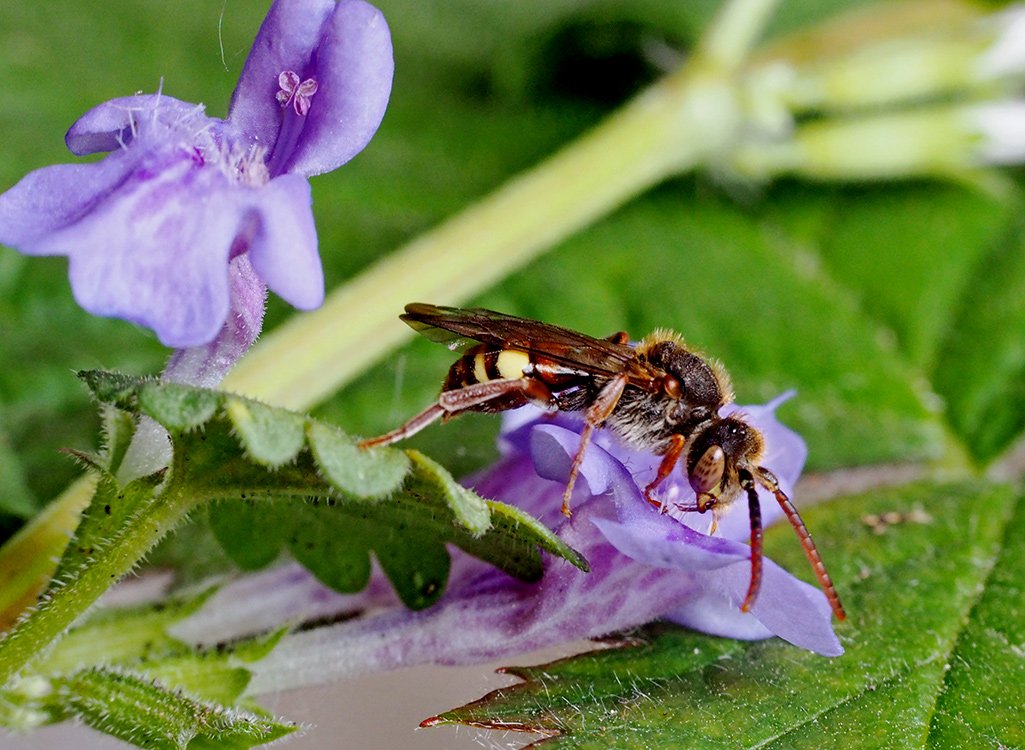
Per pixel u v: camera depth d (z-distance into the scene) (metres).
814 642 0.11
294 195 0.10
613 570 0.11
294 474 0.11
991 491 0.12
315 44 0.11
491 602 0.11
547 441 0.11
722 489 0.11
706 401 0.11
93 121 0.11
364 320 0.13
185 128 0.11
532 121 0.15
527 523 0.11
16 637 0.11
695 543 0.11
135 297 0.10
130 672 0.11
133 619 0.11
